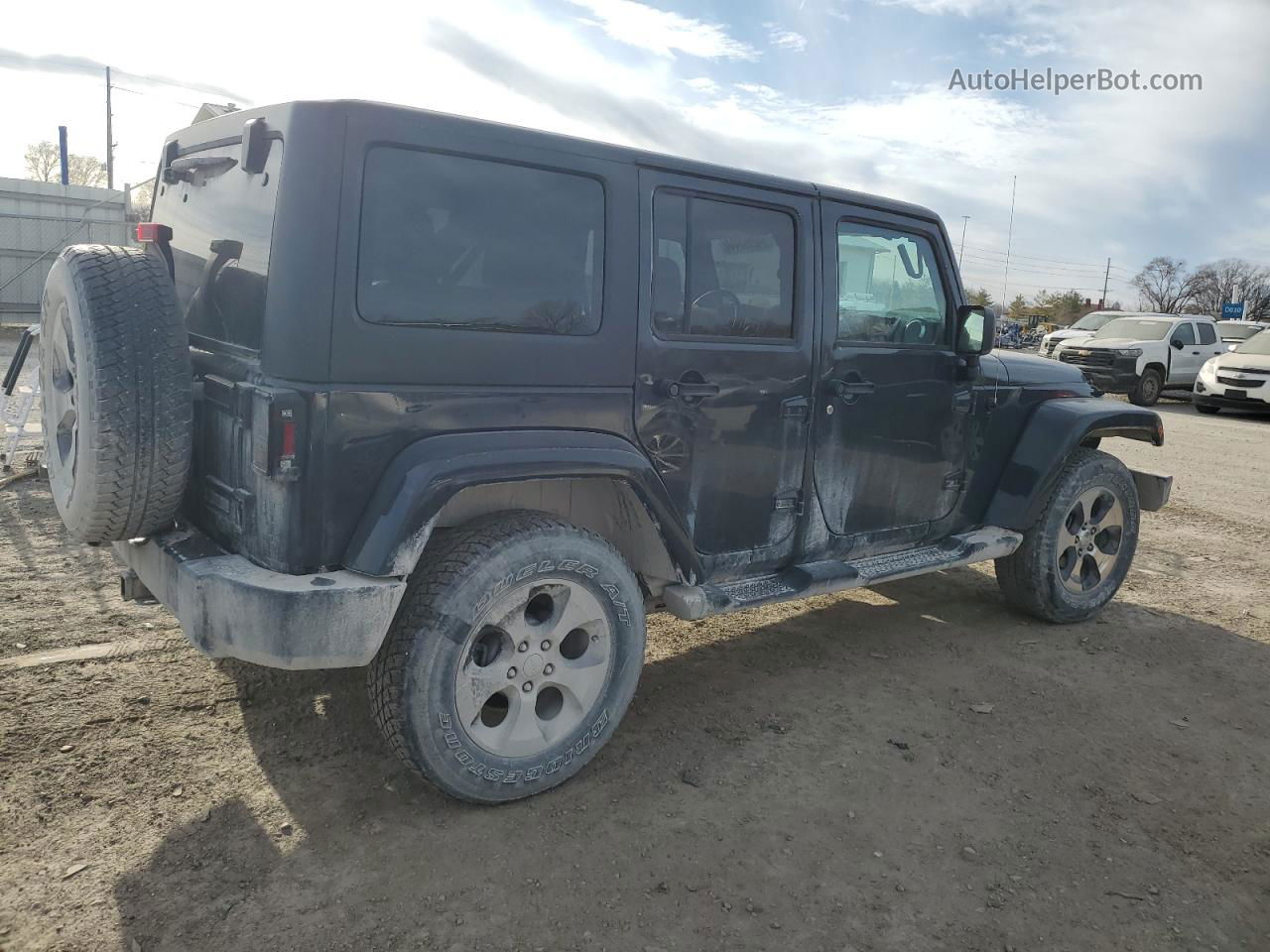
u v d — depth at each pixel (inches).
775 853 108.2
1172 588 223.3
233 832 105.8
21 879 95.5
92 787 112.5
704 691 152.8
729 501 136.7
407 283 103.0
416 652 103.5
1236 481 371.6
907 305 160.6
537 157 112.0
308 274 96.4
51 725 125.9
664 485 123.6
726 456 134.7
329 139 97.0
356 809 111.9
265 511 99.9
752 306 136.3
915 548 169.3
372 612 98.5
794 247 141.1
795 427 142.6
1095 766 133.3
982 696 155.6
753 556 142.0
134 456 101.3
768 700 150.3
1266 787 129.5
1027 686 160.4
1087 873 107.8
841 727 141.6
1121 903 102.6
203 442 113.5
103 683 139.3
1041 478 175.9
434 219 104.7
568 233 115.6
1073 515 189.9
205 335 117.6
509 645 112.1
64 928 88.9
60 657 146.5
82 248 108.0
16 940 86.8
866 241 152.2
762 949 92.4
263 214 102.1
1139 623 196.4
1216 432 545.0
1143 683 164.2
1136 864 110.0
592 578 115.6
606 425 120.4
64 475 111.6
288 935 90.0
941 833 114.3
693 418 129.6
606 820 113.0
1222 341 762.2
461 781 109.0
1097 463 185.6
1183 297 2677.2
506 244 110.3
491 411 109.7
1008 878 106.0
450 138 105.2
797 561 149.5
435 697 104.8
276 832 106.3
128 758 119.6
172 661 148.3
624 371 121.3
